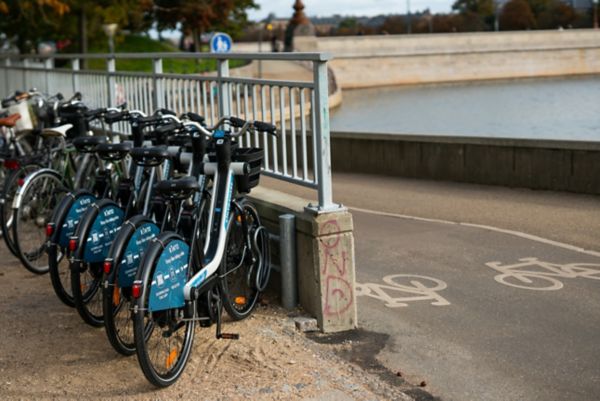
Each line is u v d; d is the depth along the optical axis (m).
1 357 5.25
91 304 5.66
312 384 4.71
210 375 4.87
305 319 5.74
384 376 5.00
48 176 7.12
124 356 5.21
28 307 6.27
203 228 5.38
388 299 6.72
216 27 71.06
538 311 6.33
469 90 86.81
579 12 146.62
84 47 38.00
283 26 115.06
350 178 15.41
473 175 13.84
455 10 153.00
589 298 6.66
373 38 94.25
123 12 38.97
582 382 4.90
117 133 9.95
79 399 4.58
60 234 5.74
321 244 5.61
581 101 71.94
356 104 72.50
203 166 5.39
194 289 4.78
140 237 4.97
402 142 15.12
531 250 8.38
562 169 12.44
